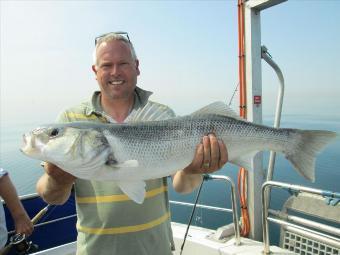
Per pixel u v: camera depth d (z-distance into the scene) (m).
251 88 1.40
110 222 0.79
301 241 1.24
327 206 1.19
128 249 0.79
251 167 0.94
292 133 0.95
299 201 1.27
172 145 0.84
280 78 1.41
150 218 0.82
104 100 0.92
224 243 1.31
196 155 0.82
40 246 1.53
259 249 1.25
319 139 0.93
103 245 0.79
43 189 0.80
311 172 0.92
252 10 1.39
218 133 0.88
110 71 0.87
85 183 0.82
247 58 1.41
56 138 0.79
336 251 1.13
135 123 0.84
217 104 0.90
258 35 1.41
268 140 0.93
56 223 1.57
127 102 0.93
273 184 1.15
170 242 0.91
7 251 1.11
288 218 1.29
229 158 0.91
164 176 0.83
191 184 0.91
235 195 1.28
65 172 0.78
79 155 0.79
